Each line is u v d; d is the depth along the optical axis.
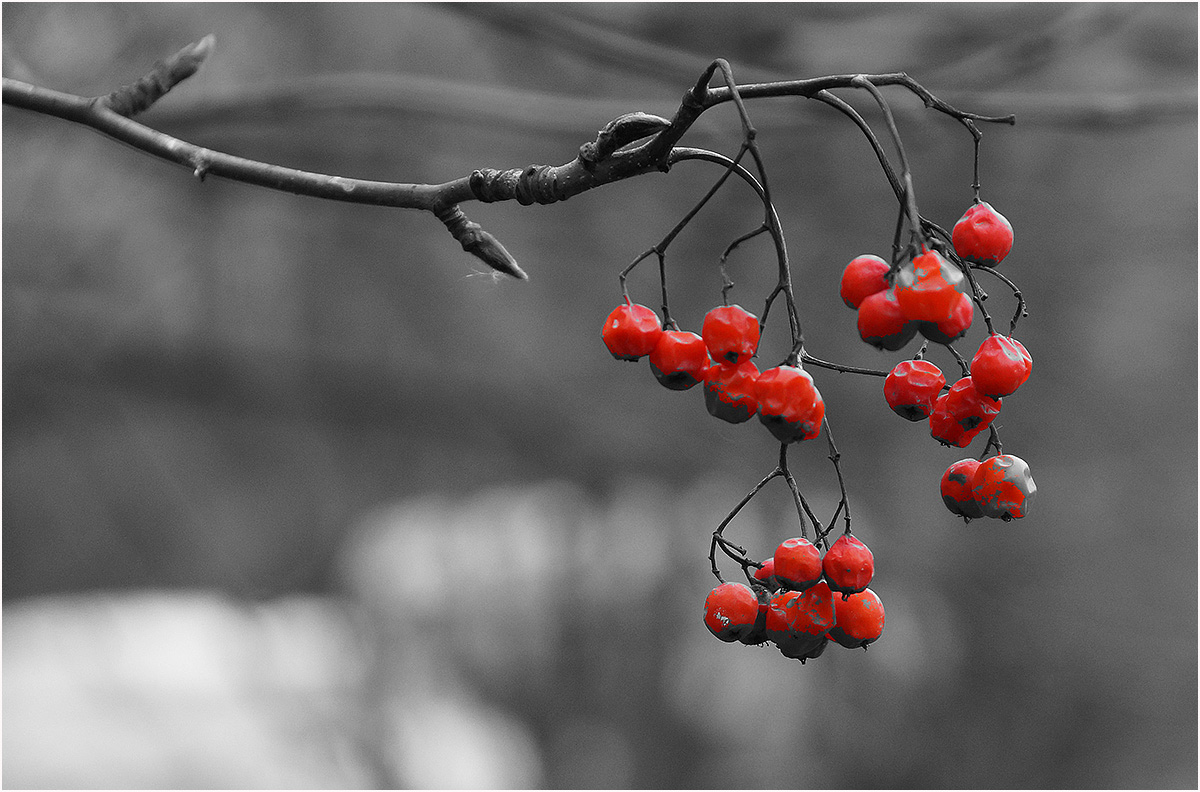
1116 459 9.73
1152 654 9.35
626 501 8.47
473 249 2.29
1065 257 8.05
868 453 8.66
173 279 7.66
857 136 5.34
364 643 8.66
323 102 4.82
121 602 11.23
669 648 8.02
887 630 8.24
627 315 1.96
